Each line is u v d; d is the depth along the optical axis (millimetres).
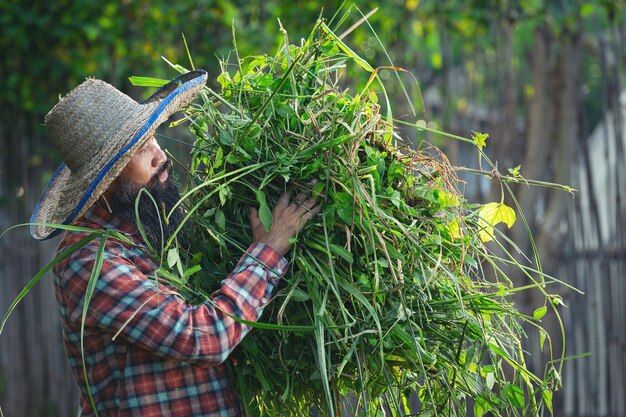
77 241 2641
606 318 6520
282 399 2693
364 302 2605
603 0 6531
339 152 2686
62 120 2678
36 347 6617
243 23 6535
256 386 2848
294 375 2809
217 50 6324
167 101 2660
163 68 6469
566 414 6719
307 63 2885
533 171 6633
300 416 2848
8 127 6555
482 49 6609
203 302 2598
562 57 6633
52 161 6562
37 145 6555
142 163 2670
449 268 2900
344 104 2828
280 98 2816
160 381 2607
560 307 6582
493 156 6598
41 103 6504
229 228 2789
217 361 2529
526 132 6715
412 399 5629
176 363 2625
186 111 2914
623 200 6523
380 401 2912
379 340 2682
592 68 12938
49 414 6617
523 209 6598
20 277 6602
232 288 2574
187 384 2631
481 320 2865
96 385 2656
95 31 6309
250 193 2781
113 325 2520
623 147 6523
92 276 2459
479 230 2977
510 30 6512
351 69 5441
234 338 2553
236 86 2904
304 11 6418
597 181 8031
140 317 2508
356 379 2773
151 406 2598
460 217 2900
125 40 6434
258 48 6355
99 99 2676
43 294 6617
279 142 2748
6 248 6598
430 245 2836
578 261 6625
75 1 6285
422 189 2836
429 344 2807
